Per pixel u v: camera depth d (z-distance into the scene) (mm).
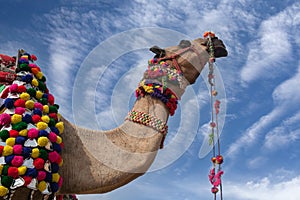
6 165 3943
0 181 3895
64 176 4395
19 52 4777
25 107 4312
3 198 3908
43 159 4062
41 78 4773
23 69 4633
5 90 4461
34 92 4492
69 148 4508
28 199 4000
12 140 4039
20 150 4000
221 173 4848
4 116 4180
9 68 4707
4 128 4195
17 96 4383
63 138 4527
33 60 4941
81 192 4445
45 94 4633
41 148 4109
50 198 4094
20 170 3922
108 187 4508
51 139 4199
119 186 4594
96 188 4453
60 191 4406
